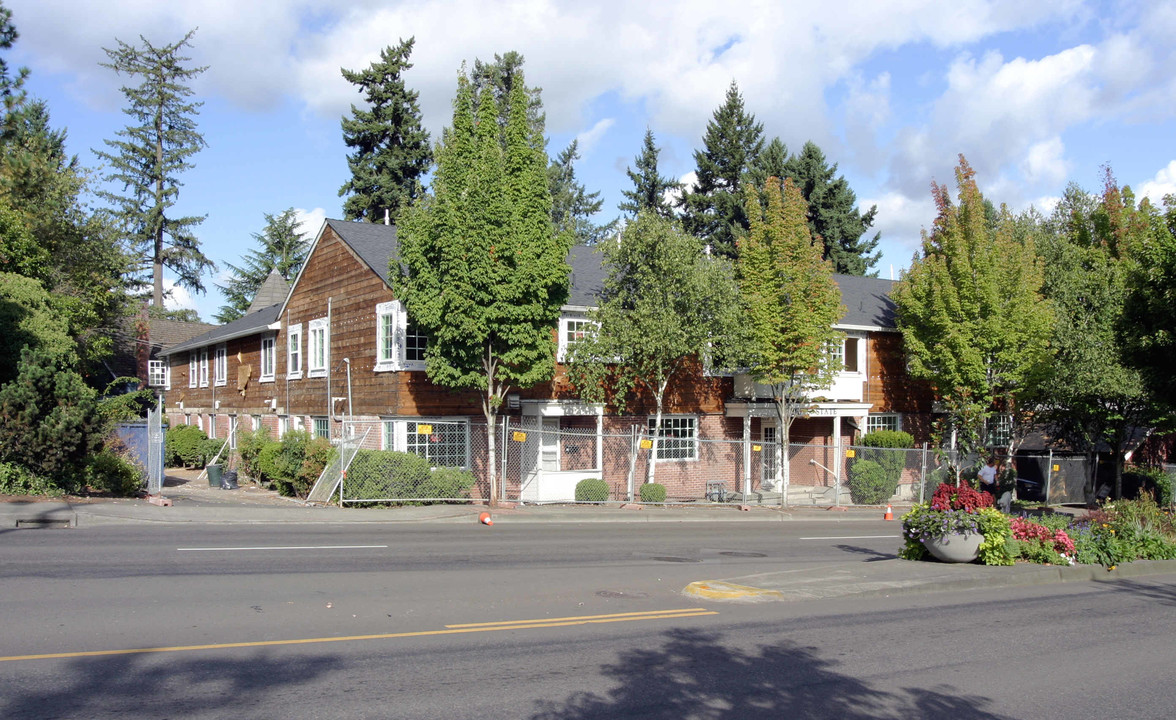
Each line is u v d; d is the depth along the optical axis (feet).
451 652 26.25
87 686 21.98
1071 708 22.81
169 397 152.25
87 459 65.36
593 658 26.07
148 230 186.50
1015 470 101.86
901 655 27.61
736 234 173.17
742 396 96.27
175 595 33.22
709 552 52.44
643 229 79.10
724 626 31.04
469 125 69.92
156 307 188.96
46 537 48.34
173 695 21.43
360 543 50.67
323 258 94.94
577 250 103.50
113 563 39.91
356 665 24.49
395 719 20.10
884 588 38.78
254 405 113.19
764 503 92.48
